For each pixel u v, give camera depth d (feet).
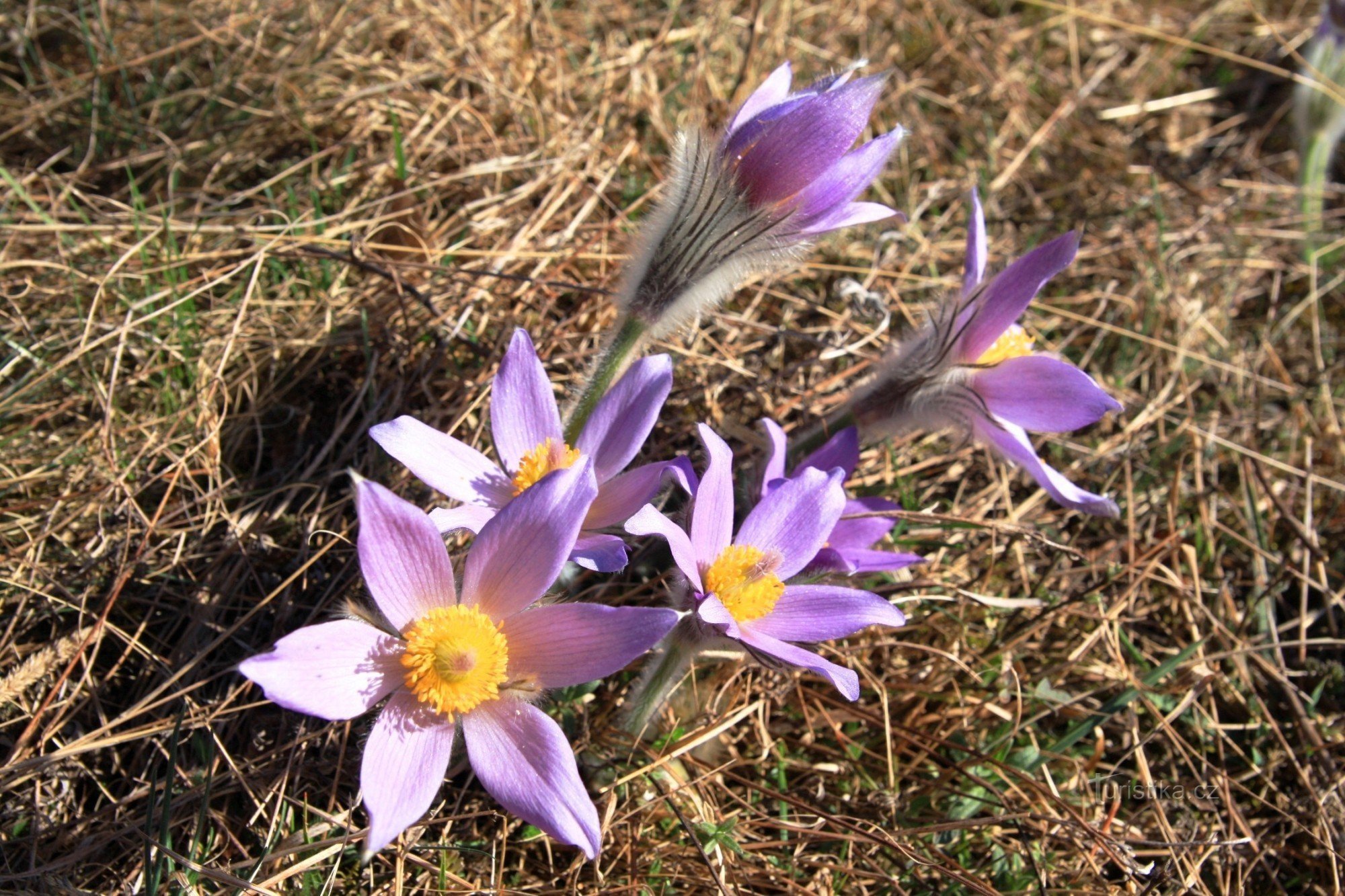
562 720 0.80
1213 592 1.05
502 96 1.22
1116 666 0.97
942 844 0.85
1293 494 1.16
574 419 0.82
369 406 0.99
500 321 1.06
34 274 1.01
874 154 0.74
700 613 0.64
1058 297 1.28
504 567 0.65
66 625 0.84
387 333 1.01
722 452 0.71
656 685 0.76
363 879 0.75
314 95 1.20
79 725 0.79
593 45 1.31
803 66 1.43
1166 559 1.07
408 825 0.60
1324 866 0.89
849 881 0.82
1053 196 1.40
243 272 1.05
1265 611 1.04
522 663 0.66
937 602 0.97
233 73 1.18
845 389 1.10
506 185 1.19
